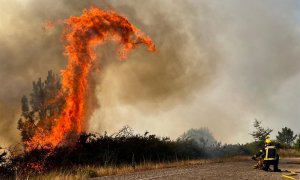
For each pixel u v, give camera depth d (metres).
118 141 18.61
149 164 16.36
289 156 26.06
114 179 12.03
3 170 14.09
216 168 15.01
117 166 15.98
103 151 16.97
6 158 14.62
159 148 19.20
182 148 20.80
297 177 12.04
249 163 17.97
